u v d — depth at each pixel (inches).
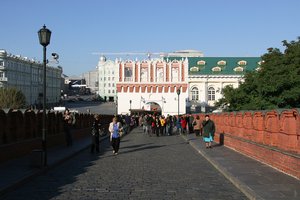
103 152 986.7
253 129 839.1
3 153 700.0
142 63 4151.1
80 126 1533.0
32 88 5605.3
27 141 844.0
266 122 719.1
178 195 430.3
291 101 1850.4
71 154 854.5
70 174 600.1
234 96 2210.9
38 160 625.6
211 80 5374.0
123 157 860.0
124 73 4151.1
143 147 1144.8
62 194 438.6
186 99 4212.6
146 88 4153.5
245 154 858.1
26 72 5413.4
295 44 2023.9
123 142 1368.1
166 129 1968.5
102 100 7687.0
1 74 4724.4
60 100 6604.3
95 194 436.8
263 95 1932.8
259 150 734.5
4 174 554.6
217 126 1437.0
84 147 1053.8
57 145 1106.7
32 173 564.7
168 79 4148.6
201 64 5506.9
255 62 5546.3
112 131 918.4
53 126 1128.2
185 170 642.2
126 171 629.0
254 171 584.4
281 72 1888.5
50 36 721.0
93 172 619.8
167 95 4151.1
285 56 1957.4
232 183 513.0
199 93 5374.0
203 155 887.1
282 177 525.7
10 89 3762.3
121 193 441.7
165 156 880.9
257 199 388.2
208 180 537.3
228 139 1084.5
